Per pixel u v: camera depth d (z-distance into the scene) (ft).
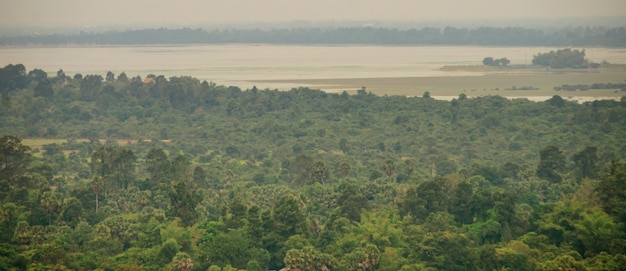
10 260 623.36
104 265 632.79
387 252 651.66
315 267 639.35
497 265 640.17
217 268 631.97
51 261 629.10
